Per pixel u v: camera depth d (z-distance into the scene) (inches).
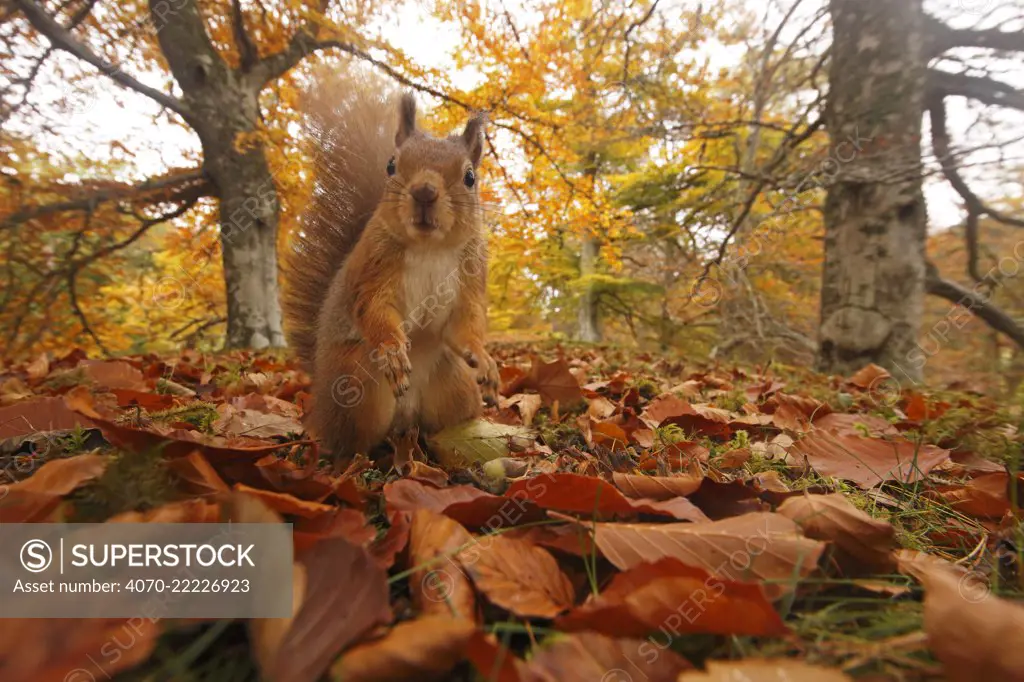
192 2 358.9
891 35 289.3
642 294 904.9
